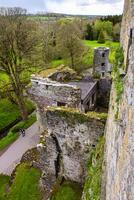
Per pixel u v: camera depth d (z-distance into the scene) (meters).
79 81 28.08
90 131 14.91
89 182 12.57
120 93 8.34
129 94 6.10
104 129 14.25
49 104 20.95
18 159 23.64
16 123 33.94
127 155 5.78
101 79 28.64
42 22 64.12
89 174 13.19
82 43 49.56
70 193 15.91
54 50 49.41
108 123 11.66
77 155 15.98
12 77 30.64
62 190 16.22
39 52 34.16
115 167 7.60
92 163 13.58
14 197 18.12
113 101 9.70
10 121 34.09
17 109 36.72
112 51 52.56
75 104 19.61
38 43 32.69
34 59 32.78
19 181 19.28
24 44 29.67
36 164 20.08
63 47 47.12
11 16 29.30
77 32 50.47
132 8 7.49
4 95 34.44
